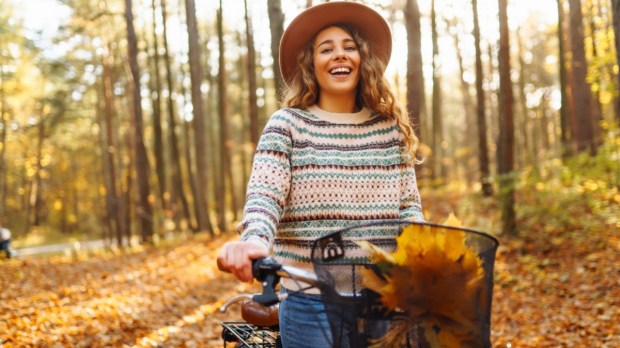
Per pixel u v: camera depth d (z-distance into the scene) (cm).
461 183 1870
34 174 3403
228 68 2888
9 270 1056
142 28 2228
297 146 178
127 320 643
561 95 1533
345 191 177
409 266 142
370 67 195
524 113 2489
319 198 175
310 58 199
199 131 1811
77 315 650
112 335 577
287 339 176
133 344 552
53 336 557
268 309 277
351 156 182
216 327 634
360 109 202
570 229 948
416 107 1058
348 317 148
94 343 545
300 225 175
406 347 144
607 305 643
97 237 3741
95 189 4075
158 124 2006
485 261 145
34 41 2127
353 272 148
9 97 2453
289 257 177
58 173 4031
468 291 142
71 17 1861
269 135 177
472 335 143
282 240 180
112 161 2164
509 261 882
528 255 884
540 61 2833
